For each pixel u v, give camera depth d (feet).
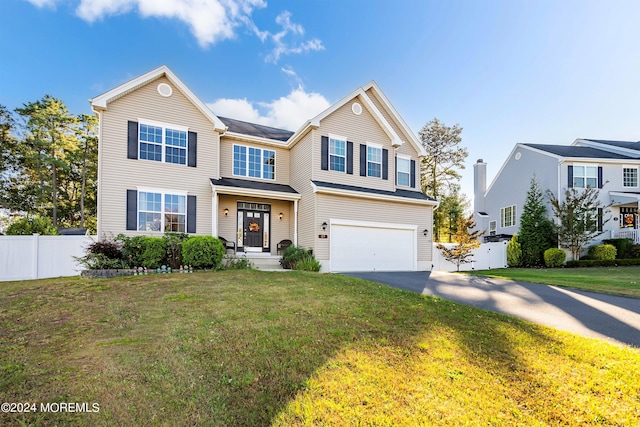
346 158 49.88
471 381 11.53
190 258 36.24
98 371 11.63
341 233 46.60
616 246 61.57
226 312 18.97
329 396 10.40
